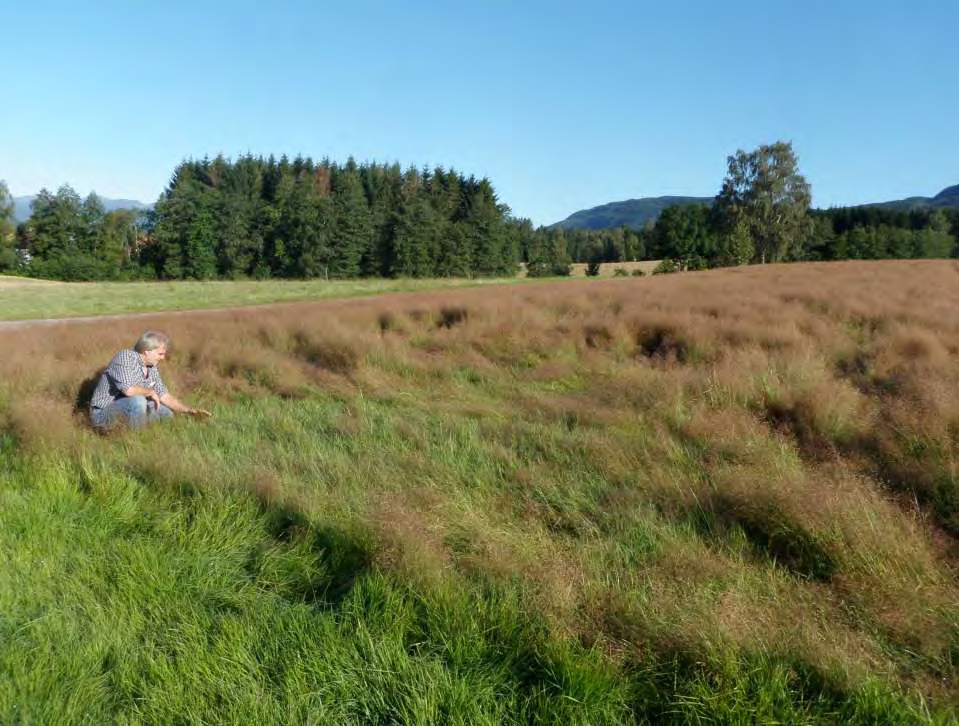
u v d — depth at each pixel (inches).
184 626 121.0
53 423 238.8
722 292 759.7
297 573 141.6
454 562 143.1
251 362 366.9
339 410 283.3
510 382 332.2
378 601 126.3
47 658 113.3
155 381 270.8
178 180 4197.8
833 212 4938.5
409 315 541.3
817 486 157.0
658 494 175.0
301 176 4217.5
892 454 189.8
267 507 173.0
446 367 350.0
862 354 361.7
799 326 454.3
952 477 166.2
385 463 204.8
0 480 198.5
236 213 3331.7
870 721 93.3
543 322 466.9
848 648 108.2
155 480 190.5
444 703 100.3
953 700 97.3
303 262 3309.5
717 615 112.0
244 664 110.4
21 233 3570.4
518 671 108.7
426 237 3410.4
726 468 181.3
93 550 153.3
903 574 129.8
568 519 163.9
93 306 1285.7
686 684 100.7
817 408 228.1
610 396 279.3
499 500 176.1
